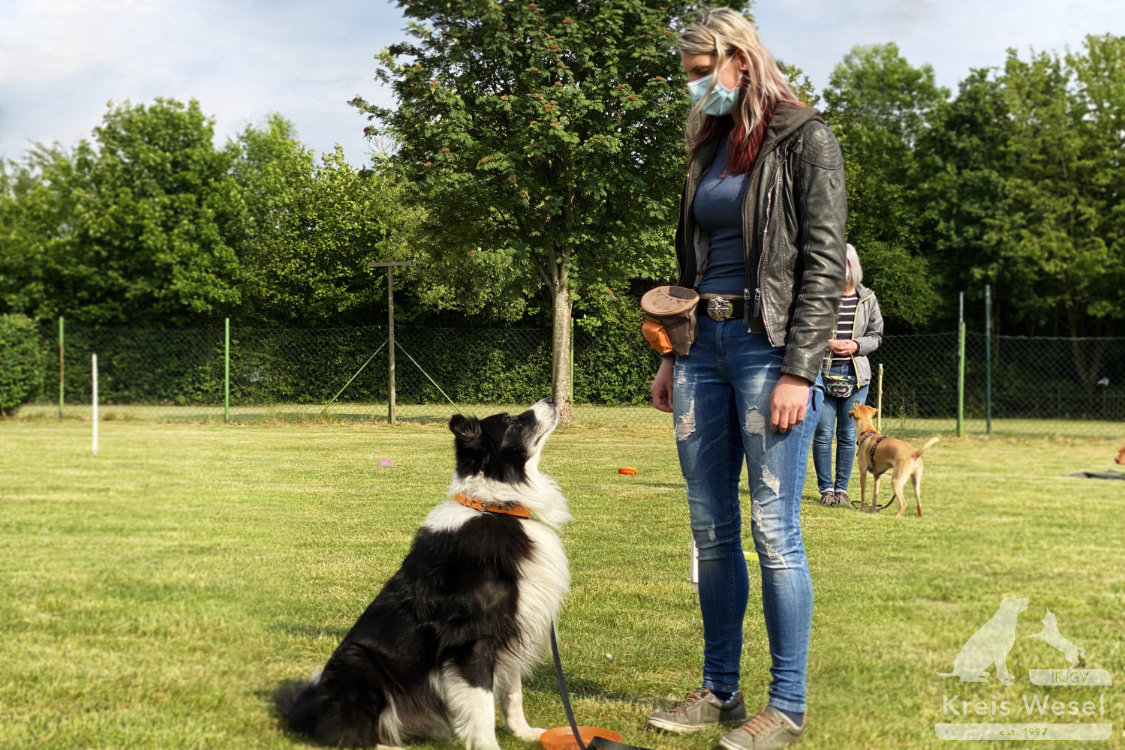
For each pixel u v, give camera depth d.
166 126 28.64
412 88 16.50
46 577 5.41
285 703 3.18
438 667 3.08
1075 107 27.41
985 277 25.91
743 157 2.96
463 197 17.17
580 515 7.55
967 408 22.02
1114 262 25.17
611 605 4.77
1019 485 9.64
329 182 27.53
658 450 13.38
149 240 27.25
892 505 8.17
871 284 24.97
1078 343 23.55
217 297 27.70
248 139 39.31
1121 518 7.42
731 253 3.04
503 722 3.38
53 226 30.64
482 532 3.16
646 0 16.78
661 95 16.44
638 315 21.36
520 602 3.14
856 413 8.25
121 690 3.54
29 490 9.08
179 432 16.39
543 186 16.89
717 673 3.25
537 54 16.00
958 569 5.50
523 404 21.50
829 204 2.85
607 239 17.70
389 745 3.06
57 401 22.47
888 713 3.24
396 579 3.24
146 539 6.61
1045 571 5.45
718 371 3.10
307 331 22.14
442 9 16.66
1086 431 17.50
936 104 31.08
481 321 26.95
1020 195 26.23
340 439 15.04
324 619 4.57
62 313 28.08
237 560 5.90
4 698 3.46
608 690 3.66
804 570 2.97
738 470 3.21
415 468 11.01
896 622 4.38
